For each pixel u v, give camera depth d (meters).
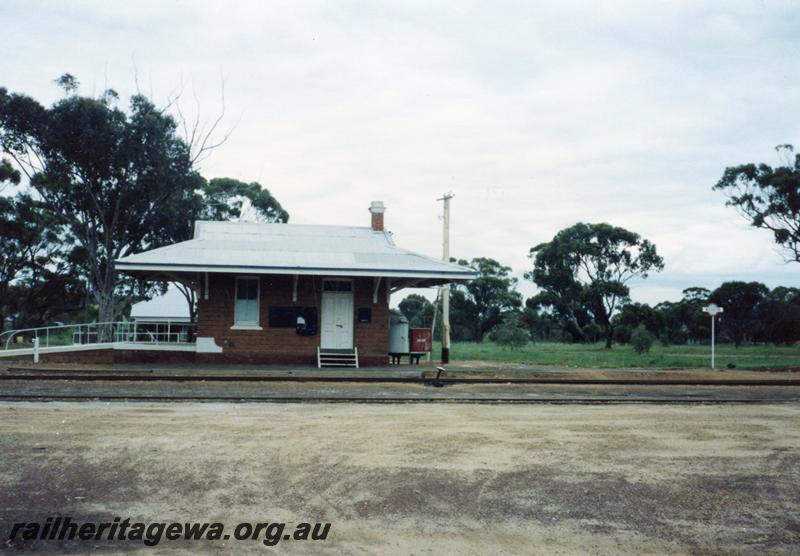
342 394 16.80
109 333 34.94
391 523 6.98
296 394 16.52
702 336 79.75
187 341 27.77
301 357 24.91
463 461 9.38
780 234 50.09
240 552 6.18
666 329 72.88
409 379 20.33
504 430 11.69
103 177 36.25
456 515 7.26
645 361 33.41
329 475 8.58
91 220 37.25
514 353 42.62
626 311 70.06
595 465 9.33
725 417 13.66
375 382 20.11
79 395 14.93
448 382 20.27
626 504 7.75
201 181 39.12
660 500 7.91
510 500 7.79
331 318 25.20
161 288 44.31
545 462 9.43
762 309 75.94
